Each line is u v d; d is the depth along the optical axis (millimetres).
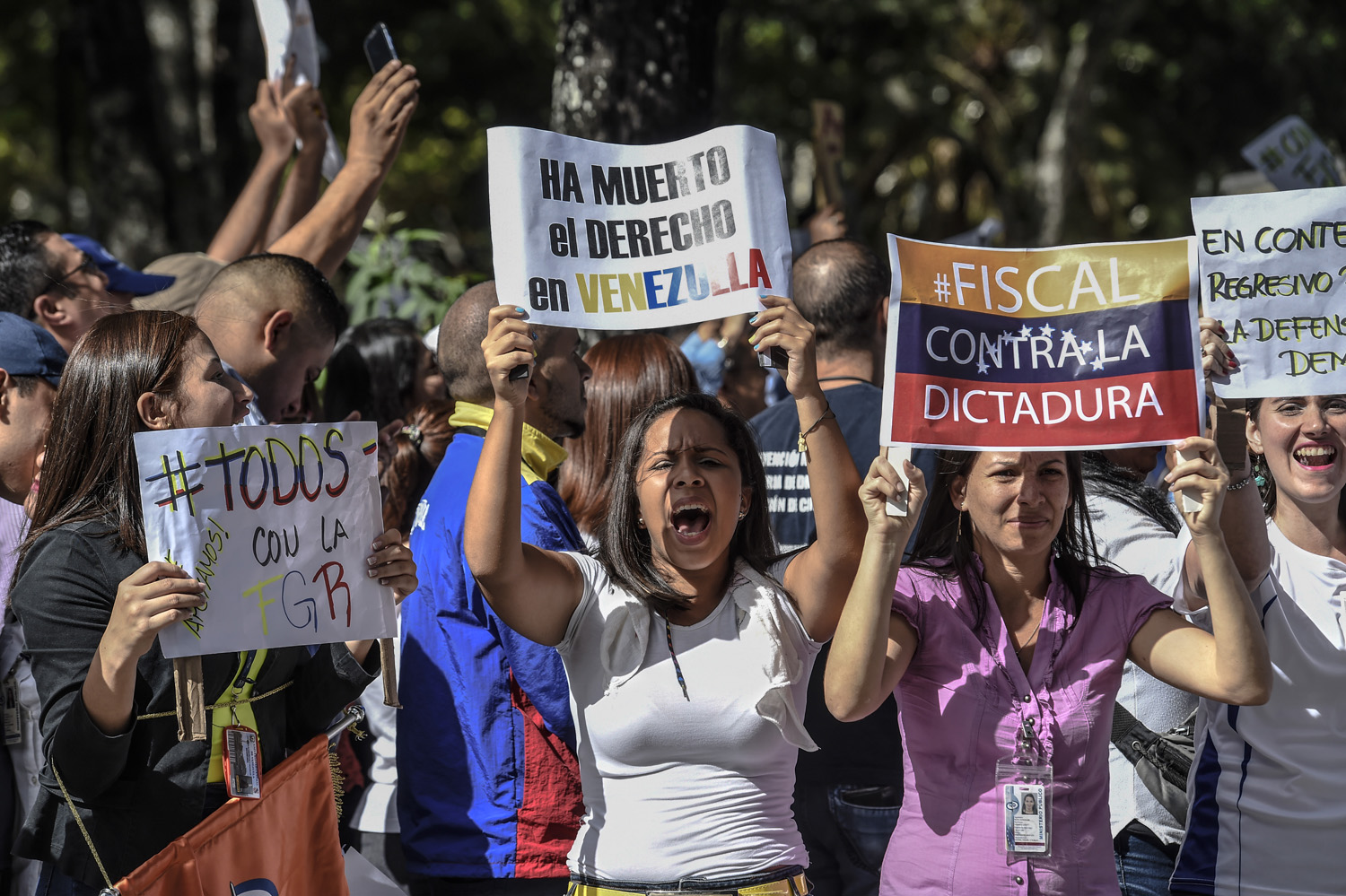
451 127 16797
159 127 10812
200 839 2713
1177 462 2783
